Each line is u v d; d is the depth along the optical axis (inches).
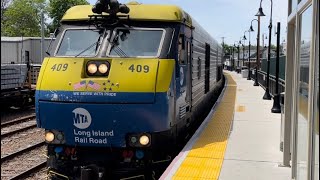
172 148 318.3
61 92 285.4
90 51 304.8
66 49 310.2
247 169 285.1
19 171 393.1
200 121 538.0
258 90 1086.4
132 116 278.7
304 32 202.8
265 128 457.7
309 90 172.2
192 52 384.2
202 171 277.1
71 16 323.3
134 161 286.0
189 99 374.6
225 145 359.3
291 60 295.0
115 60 291.1
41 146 502.3
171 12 316.8
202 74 478.3
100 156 290.5
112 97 278.5
